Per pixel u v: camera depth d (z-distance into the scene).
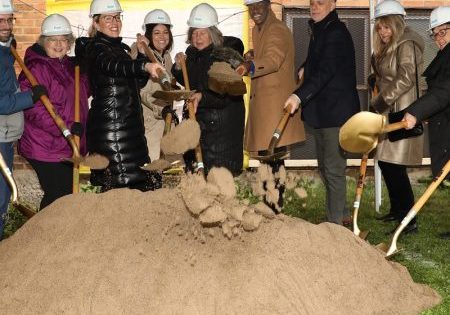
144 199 5.98
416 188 11.78
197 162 6.93
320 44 7.97
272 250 5.73
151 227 5.79
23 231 6.03
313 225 6.09
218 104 7.44
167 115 7.76
